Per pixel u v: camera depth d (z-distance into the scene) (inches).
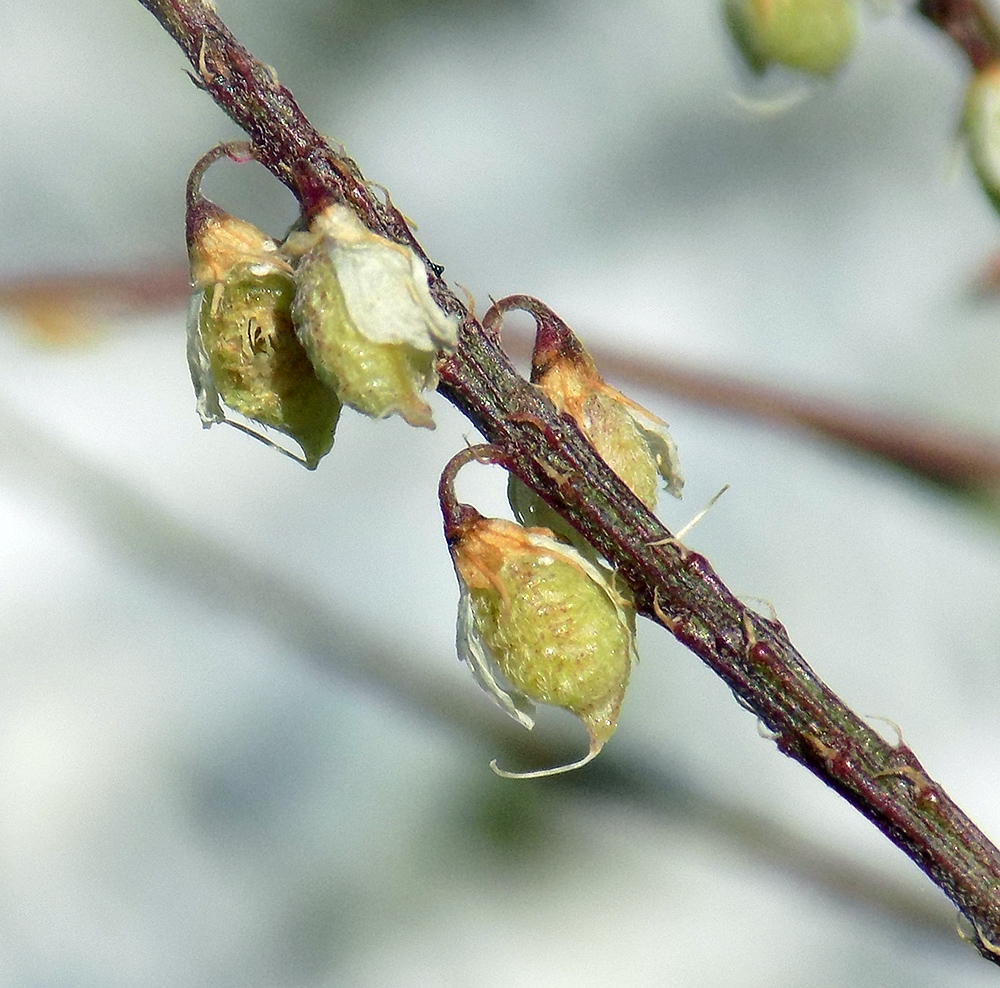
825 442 5.0
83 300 5.2
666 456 4.1
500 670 4.0
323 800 6.6
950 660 6.5
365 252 4.0
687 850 5.9
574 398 4.1
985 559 6.5
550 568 4.0
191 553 5.6
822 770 4.0
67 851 6.6
